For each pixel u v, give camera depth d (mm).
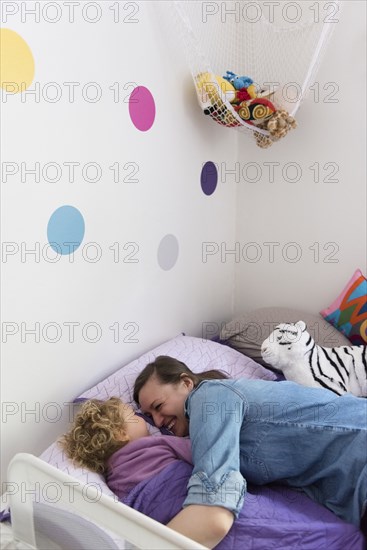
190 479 936
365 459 969
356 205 1708
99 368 1397
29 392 1191
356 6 1538
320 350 1504
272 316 1787
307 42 1611
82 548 903
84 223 1266
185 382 1229
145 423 1180
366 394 1466
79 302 1293
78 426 1113
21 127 1068
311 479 1044
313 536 893
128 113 1354
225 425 1005
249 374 1559
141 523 763
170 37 1462
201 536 856
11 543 985
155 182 1501
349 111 1644
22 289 1130
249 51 1734
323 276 1836
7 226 1071
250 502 953
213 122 1739
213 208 1834
